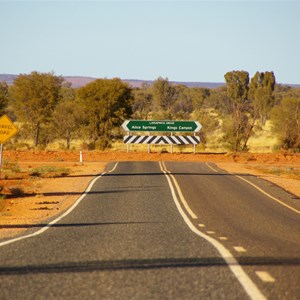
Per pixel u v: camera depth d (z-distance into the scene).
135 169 139.25
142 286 29.28
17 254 39.53
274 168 148.88
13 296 27.58
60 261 36.53
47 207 75.62
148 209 71.62
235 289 28.59
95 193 90.88
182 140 188.62
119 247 42.28
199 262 35.81
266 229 55.25
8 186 101.12
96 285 29.61
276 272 32.88
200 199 83.88
